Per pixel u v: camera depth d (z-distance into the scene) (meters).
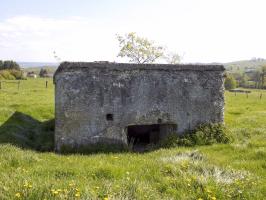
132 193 6.75
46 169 8.88
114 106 13.88
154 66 14.25
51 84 50.78
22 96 30.58
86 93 13.57
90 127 13.70
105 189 6.83
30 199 6.04
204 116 15.23
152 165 9.58
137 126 17.52
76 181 7.44
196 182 7.73
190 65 14.84
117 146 13.86
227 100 39.94
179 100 14.78
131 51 31.70
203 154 11.67
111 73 13.77
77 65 13.31
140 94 14.18
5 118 18.45
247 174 9.02
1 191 6.36
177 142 14.38
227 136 14.84
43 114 21.41
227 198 7.00
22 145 13.16
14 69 73.88
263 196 7.36
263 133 16.69
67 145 13.49
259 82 102.50
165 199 6.62
